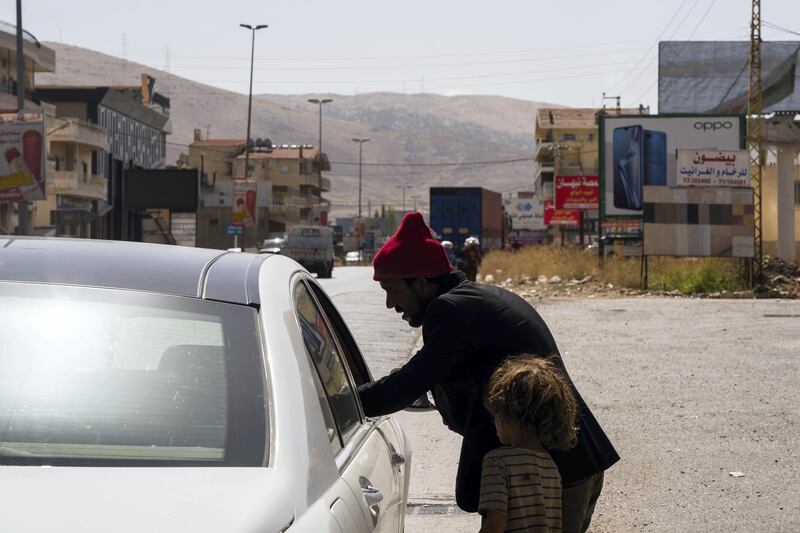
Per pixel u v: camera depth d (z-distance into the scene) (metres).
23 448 2.51
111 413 2.62
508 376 3.51
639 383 12.61
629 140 36.50
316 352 3.39
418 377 3.94
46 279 3.08
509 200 99.62
